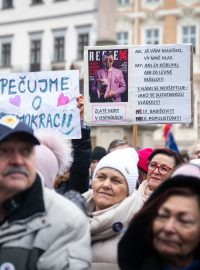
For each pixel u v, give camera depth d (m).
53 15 42.12
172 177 2.91
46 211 3.05
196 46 39.88
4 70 43.66
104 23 24.48
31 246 3.00
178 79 5.80
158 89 5.81
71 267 2.97
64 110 5.62
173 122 5.80
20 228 3.00
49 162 3.75
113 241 3.84
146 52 5.80
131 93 5.81
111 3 24.55
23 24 43.34
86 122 5.86
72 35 41.22
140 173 5.42
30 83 5.77
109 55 5.82
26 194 3.04
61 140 3.98
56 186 4.60
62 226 3.02
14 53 43.56
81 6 40.94
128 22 41.47
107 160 4.11
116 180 4.06
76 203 3.41
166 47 5.80
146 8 41.06
